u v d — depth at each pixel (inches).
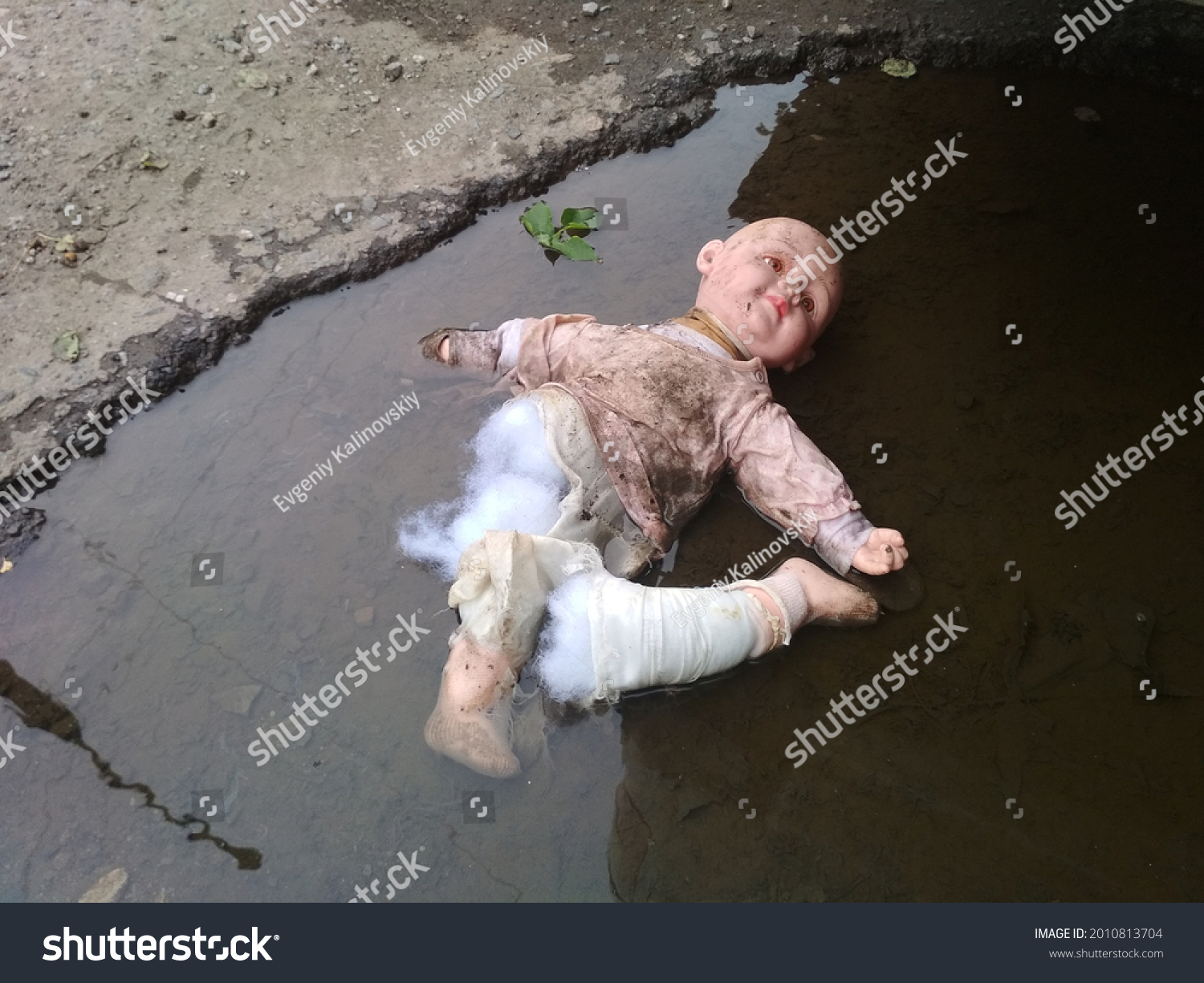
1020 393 36.0
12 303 34.4
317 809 27.5
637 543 31.7
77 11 41.1
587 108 41.7
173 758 28.1
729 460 33.1
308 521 31.8
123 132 38.3
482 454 32.8
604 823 27.7
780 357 35.1
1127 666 30.6
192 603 30.3
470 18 44.1
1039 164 42.5
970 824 28.1
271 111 39.8
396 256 37.3
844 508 31.9
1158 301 38.4
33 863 26.8
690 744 29.0
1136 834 28.1
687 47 44.1
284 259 36.3
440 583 30.8
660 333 34.3
